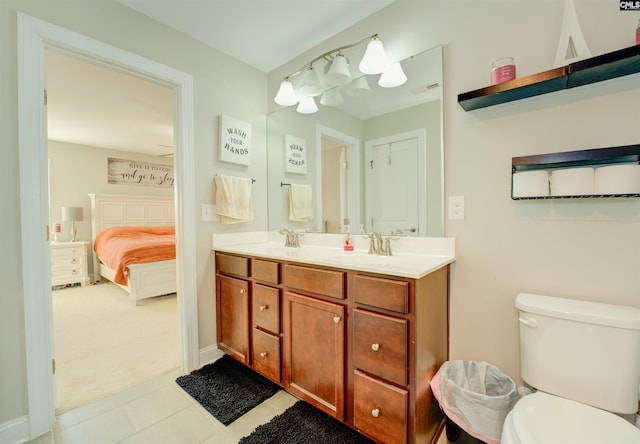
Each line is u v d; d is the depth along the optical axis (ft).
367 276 3.96
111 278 12.64
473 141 4.56
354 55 5.98
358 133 5.99
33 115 4.37
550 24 3.92
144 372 6.17
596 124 3.64
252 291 5.71
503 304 4.36
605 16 3.54
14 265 4.27
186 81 6.13
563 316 3.38
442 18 4.84
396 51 5.39
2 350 4.18
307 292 4.72
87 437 4.38
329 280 4.37
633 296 3.47
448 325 4.82
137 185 17.29
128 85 8.70
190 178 6.20
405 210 5.33
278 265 5.17
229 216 6.70
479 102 4.26
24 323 4.33
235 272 6.06
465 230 4.67
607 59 3.14
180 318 6.27
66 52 4.81
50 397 4.56
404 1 5.26
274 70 7.68
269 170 7.85
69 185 15.07
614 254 3.57
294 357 4.92
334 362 4.34
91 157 15.70
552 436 2.64
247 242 7.35
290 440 4.24
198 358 6.37
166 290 11.71
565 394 3.38
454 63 4.73
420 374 3.69
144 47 5.56
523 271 4.18
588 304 3.55
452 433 3.86
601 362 3.19
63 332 8.36
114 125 12.32
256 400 5.18
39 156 4.45
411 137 5.24
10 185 4.22
